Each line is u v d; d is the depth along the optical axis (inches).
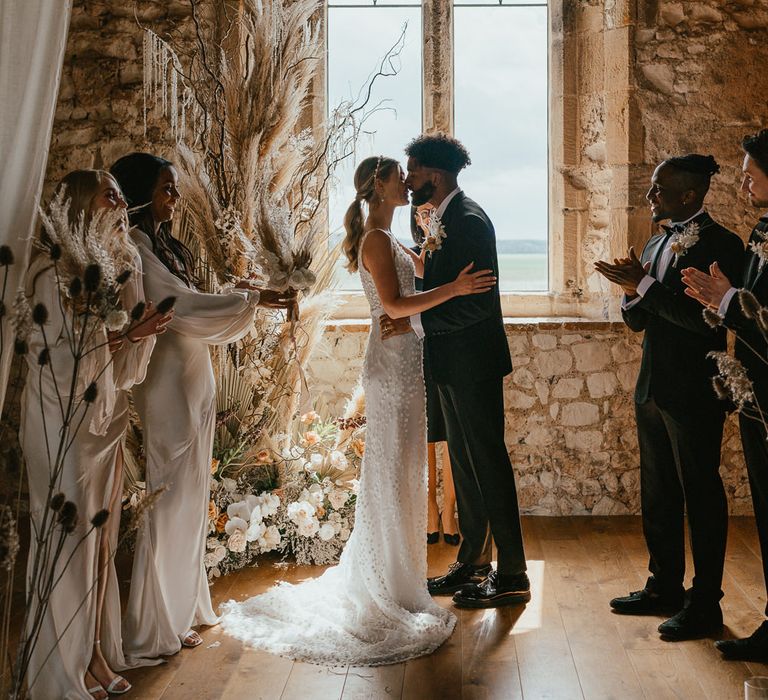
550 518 195.3
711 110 191.9
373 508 137.3
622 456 196.5
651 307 127.4
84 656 108.4
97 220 96.4
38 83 101.1
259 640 128.6
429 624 130.0
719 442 129.7
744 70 190.9
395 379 137.1
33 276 103.4
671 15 191.0
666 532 137.3
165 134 191.9
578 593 147.9
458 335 138.7
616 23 192.4
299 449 172.1
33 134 101.3
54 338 102.6
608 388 195.6
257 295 128.1
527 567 161.5
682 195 129.5
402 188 137.3
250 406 171.6
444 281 138.5
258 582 156.7
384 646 125.6
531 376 195.8
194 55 189.2
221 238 159.5
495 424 141.1
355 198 138.4
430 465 177.8
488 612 140.3
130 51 192.1
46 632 106.0
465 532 151.1
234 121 163.9
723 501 129.3
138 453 161.6
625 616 137.3
